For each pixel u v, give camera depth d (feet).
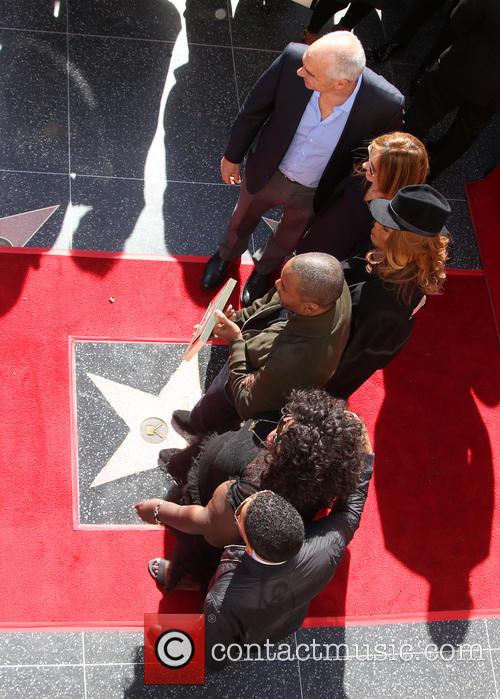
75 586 11.60
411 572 12.83
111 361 13.52
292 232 13.47
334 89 10.52
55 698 10.88
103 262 14.42
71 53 16.61
